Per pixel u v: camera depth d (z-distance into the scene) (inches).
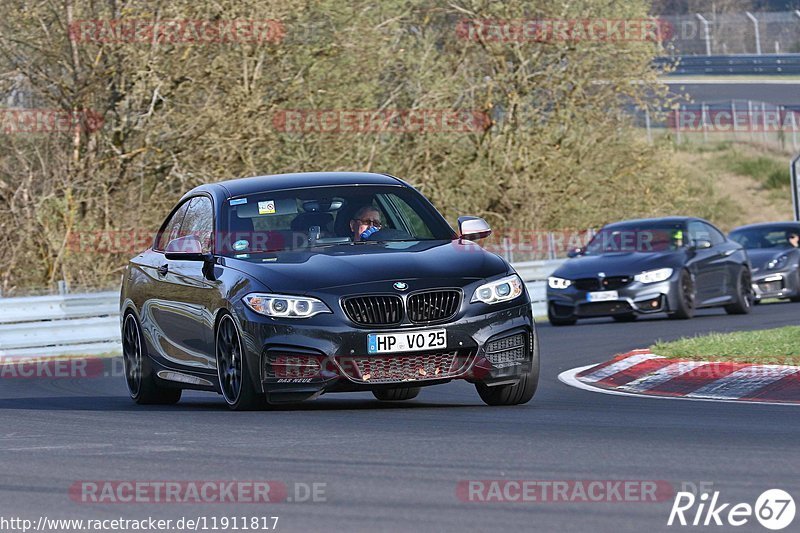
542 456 840.3
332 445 912.3
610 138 4306.1
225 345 1192.8
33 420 1207.6
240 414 1141.1
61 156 3127.5
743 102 7667.3
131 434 1029.2
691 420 1045.2
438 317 1115.3
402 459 839.7
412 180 3924.7
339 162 3580.2
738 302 2637.8
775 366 1338.6
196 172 3253.0
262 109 3316.9
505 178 4180.6
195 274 1261.1
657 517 649.6
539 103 4293.8
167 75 3203.7
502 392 1188.5
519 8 4121.6
